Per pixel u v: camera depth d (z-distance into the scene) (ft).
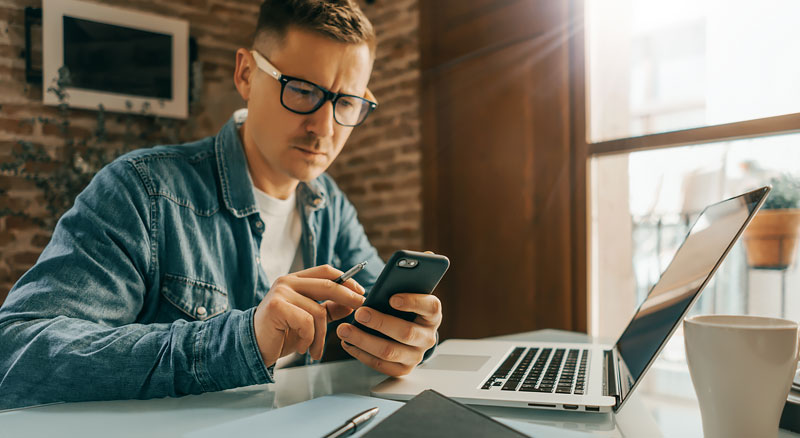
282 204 3.72
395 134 10.27
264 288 3.46
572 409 1.95
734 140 6.09
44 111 9.44
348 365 3.00
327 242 4.09
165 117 10.46
